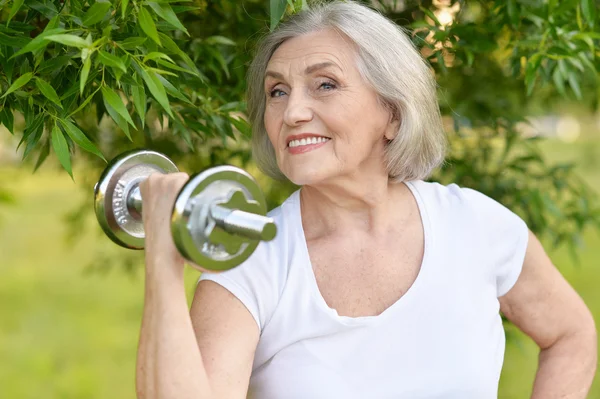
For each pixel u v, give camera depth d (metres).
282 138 1.51
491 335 1.59
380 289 1.55
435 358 1.52
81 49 1.34
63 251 9.30
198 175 1.09
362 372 1.49
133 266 3.32
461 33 2.12
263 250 1.51
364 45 1.49
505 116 2.62
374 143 1.56
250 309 1.46
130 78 1.41
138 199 1.29
